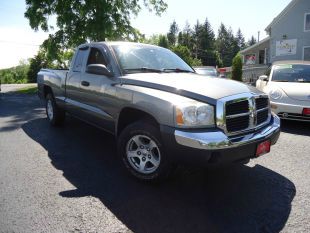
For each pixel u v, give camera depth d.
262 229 3.08
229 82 4.18
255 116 3.85
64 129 6.93
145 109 3.80
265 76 8.91
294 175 4.42
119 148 4.22
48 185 3.98
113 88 4.42
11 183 4.03
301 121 7.62
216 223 3.17
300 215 3.34
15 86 29.58
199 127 3.47
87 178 4.22
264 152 3.89
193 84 3.88
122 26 23.48
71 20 22.34
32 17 22.80
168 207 3.47
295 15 29.81
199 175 4.33
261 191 3.89
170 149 3.55
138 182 4.10
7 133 6.68
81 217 3.24
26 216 3.24
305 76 8.16
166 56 5.41
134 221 3.18
